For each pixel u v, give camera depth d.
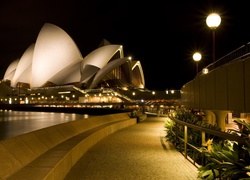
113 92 80.06
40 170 4.61
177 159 8.16
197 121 11.30
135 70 92.94
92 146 10.72
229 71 7.74
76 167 7.01
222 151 5.22
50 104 83.31
